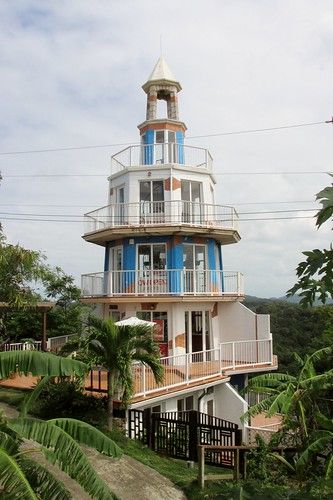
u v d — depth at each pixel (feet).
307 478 36.76
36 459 33.55
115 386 42.11
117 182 82.23
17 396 48.67
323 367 52.54
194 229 73.15
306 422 46.11
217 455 40.47
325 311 60.49
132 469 36.22
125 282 73.97
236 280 78.38
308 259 14.05
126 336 40.50
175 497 33.53
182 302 72.95
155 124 84.43
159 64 87.97
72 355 40.34
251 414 44.29
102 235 76.18
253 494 12.49
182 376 58.23
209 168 82.23
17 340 80.74
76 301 88.63
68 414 43.50
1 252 52.26
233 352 68.90
